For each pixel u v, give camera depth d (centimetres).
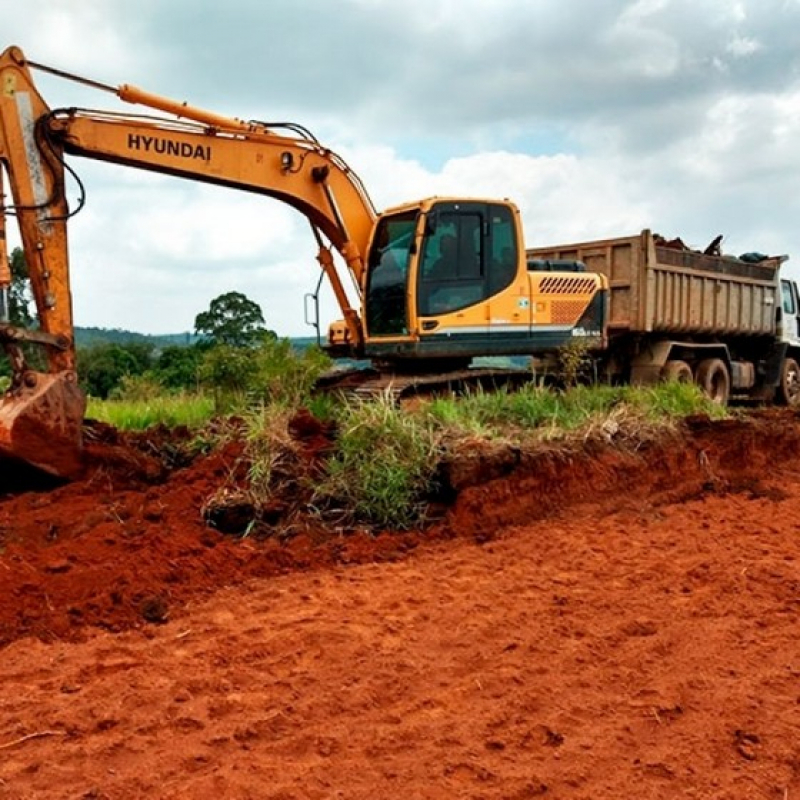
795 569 622
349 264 1096
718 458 896
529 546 677
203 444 814
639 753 376
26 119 798
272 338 999
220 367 1039
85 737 386
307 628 507
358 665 460
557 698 426
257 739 385
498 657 475
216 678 441
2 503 695
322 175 1040
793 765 369
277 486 711
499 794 342
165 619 524
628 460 827
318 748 376
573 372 1023
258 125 997
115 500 689
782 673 454
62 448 718
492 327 1077
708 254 1698
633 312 1465
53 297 801
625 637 505
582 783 354
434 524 711
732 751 379
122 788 343
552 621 527
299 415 803
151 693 424
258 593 570
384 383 991
